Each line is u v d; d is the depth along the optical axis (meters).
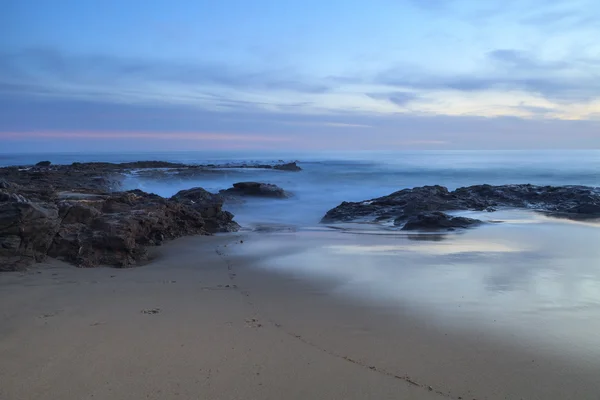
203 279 8.67
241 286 8.14
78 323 5.90
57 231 10.12
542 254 11.20
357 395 4.12
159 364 4.66
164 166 39.25
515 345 5.42
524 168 47.38
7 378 4.31
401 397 4.11
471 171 43.81
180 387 4.18
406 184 35.53
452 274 9.12
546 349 5.30
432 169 45.47
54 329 5.65
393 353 5.13
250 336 5.55
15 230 9.28
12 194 10.52
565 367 4.82
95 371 4.48
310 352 5.08
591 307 6.94
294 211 23.42
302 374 4.52
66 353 4.90
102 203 13.05
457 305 7.03
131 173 30.73
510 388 4.34
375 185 34.31
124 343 5.21
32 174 24.98
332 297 7.45
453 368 4.76
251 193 26.19
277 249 12.09
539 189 24.61
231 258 10.83
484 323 6.20
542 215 19.33
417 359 4.97
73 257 9.79
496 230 15.39
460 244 12.80
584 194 22.53
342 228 17.05
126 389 4.13
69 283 8.08
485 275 9.03
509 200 23.14
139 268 9.65
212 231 15.78
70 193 14.56
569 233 14.58
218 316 6.35
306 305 7.00
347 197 28.50
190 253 11.50
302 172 39.19
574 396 4.21
